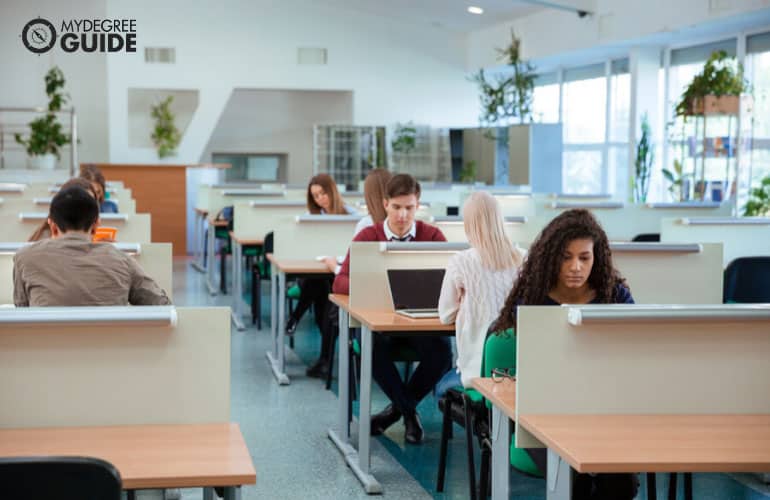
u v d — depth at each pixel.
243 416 4.88
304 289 6.29
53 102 13.52
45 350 2.21
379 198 4.84
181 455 2.00
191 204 13.41
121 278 2.97
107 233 4.14
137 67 14.92
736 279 4.94
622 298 2.75
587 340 2.31
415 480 3.88
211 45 15.17
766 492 3.76
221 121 17.05
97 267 2.93
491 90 14.50
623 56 13.33
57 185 8.05
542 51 13.78
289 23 15.45
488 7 13.96
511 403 2.40
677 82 12.37
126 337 2.24
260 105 17.11
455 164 15.68
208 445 2.08
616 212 7.27
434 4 14.34
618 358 2.32
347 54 15.71
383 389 4.34
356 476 3.93
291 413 4.95
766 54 10.76
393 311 3.95
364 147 15.75
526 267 2.71
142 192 13.29
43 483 1.57
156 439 2.12
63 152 15.36
